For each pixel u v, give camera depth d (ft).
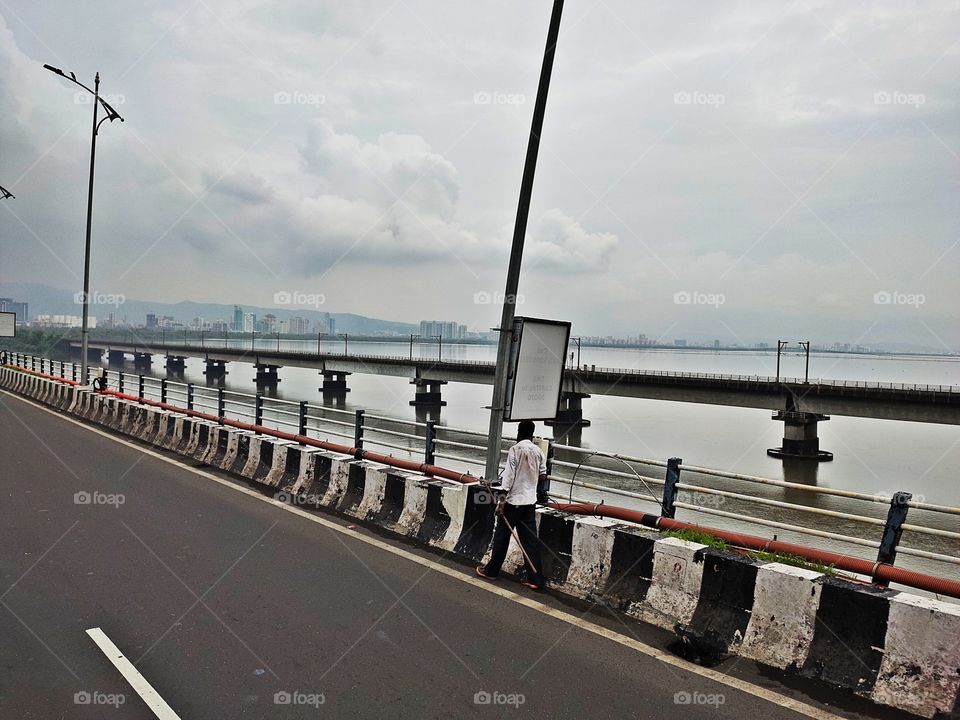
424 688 15.28
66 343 454.40
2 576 22.11
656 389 172.65
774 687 15.60
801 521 82.69
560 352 26.86
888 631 15.26
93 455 47.88
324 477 34.04
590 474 97.35
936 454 155.43
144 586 21.48
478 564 24.59
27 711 14.02
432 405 237.45
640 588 19.99
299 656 16.78
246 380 370.12
